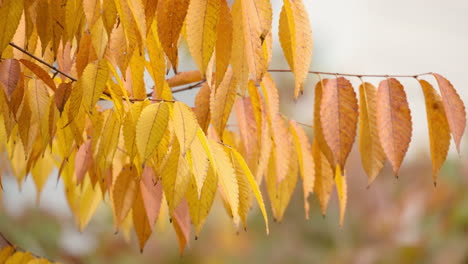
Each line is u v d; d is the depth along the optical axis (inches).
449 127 42.7
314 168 45.8
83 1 36.6
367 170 43.5
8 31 36.7
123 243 109.7
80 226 49.4
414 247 108.0
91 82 37.4
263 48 39.1
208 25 36.4
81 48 38.9
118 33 38.2
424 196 111.0
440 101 43.1
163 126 35.9
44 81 38.8
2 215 84.9
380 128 42.8
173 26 36.4
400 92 42.8
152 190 43.1
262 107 43.4
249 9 37.5
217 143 38.5
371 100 43.6
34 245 90.0
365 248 115.9
